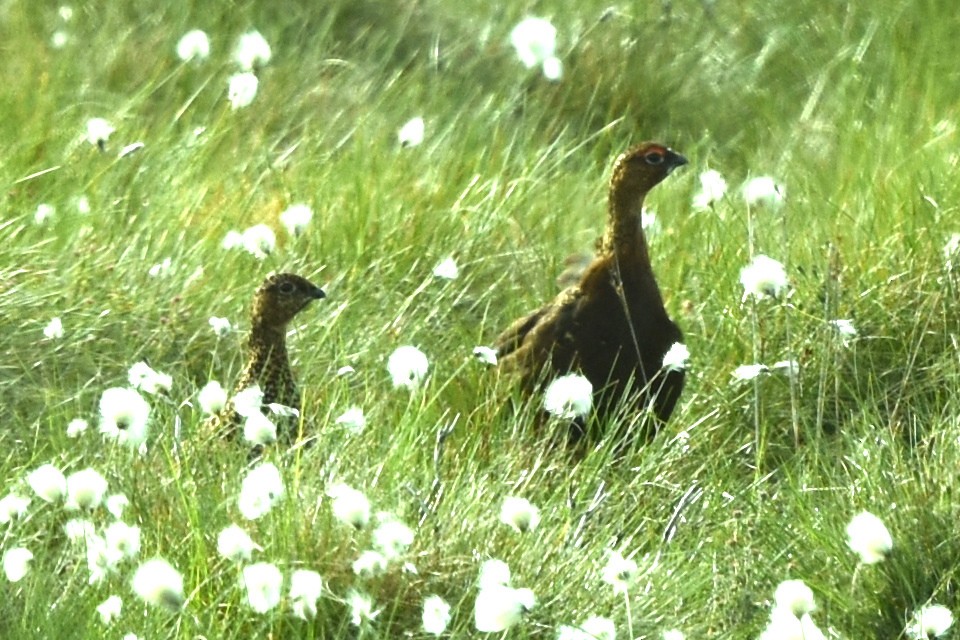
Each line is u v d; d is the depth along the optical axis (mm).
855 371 10820
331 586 8219
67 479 8812
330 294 12062
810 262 12523
